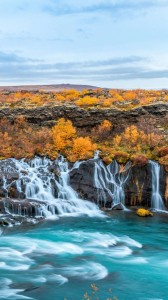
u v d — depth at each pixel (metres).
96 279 18.03
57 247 22.42
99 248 22.56
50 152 35.72
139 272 19.02
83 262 20.17
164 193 32.34
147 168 32.88
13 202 28.58
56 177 33.31
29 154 35.25
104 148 36.69
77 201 32.12
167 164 32.53
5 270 18.75
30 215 28.66
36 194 31.64
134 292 16.78
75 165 34.06
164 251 22.33
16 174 32.06
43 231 25.55
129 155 34.31
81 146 35.50
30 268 19.09
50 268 19.19
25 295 16.17
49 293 16.44
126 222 28.50
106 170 33.72
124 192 33.19
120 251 22.12
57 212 30.02
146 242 24.03
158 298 16.28
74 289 16.89
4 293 16.28
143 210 30.70
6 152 35.44
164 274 18.83
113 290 16.92
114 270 19.22
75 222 28.05
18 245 22.48
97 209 32.09
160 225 27.88
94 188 33.09
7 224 26.34
